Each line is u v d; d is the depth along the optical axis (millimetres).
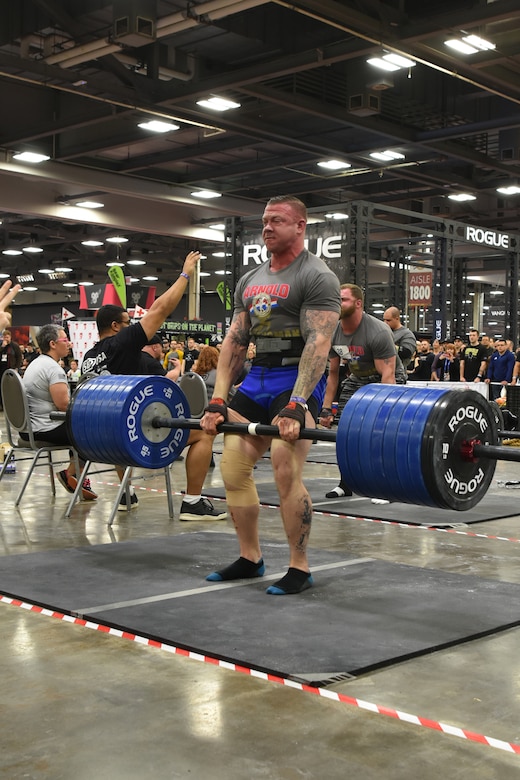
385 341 5645
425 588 3537
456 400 3012
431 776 1928
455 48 11148
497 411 4238
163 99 13633
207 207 21578
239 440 3578
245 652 2697
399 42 11094
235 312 3736
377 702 2357
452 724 2219
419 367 15109
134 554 4164
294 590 3434
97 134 17219
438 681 2527
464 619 3090
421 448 2980
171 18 11039
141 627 2953
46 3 11422
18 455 8859
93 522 5176
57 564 3945
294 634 2891
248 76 12578
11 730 2164
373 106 14109
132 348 5180
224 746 2076
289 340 3523
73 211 20812
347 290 5598
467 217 23766
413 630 2949
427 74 15383
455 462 3055
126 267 33406
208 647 2742
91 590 3467
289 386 3549
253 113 16031
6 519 5270
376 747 2076
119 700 2361
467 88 15945
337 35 11953
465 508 3104
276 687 2457
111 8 11625
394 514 5461
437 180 19125
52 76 12594
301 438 3299
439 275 16906
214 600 3318
